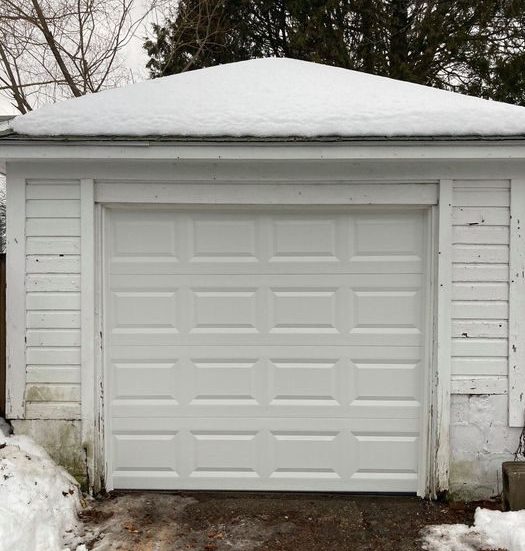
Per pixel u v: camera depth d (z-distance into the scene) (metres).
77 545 3.79
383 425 4.59
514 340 4.41
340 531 4.02
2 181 11.21
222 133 4.21
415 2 12.46
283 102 4.42
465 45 12.01
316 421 4.61
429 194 4.41
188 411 4.63
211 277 4.61
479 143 4.10
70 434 4.50
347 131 4.18
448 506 4.36
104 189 4.47
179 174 4.44
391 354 4.57
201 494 4.60
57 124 4.30
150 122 4.29
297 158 4.18
